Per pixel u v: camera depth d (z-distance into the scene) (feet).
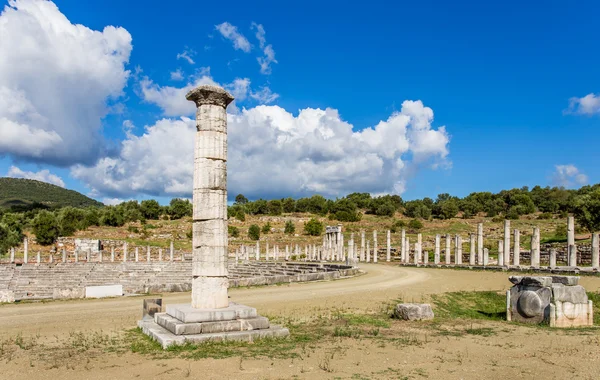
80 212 331.16
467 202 399.03
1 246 228.84
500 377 36.14
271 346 47.47
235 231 325.62
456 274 120.16
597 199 189.78
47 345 49.85
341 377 36.19
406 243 176.04
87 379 36.65
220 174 56.44
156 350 45.93
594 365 39.19
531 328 59.26
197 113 57.31
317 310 72.54
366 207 459.73
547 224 267.59
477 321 65.72
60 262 186.09
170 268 177.06
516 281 66.80
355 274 129.49
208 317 51.49
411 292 88.89
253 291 97.45
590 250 137.28
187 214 412.36
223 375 36.96
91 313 75.00
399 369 38.60
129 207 406.41
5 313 76.64
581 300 62.49
